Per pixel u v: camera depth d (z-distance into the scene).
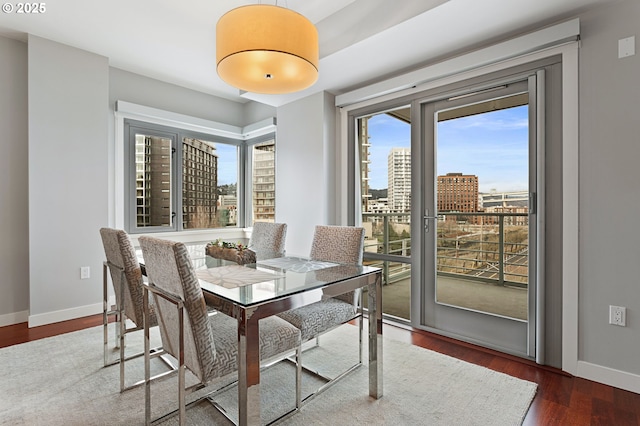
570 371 2.06
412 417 1.63
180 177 4.06
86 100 3.08
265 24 1.54
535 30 2.25
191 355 1.40
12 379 1.95
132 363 2.17
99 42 2.94
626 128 1.88
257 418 1.34
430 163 2.85
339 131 3.54
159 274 1.45
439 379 1.99
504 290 2.45
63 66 2.95
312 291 1.53
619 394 1.84
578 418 1.63
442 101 2.77
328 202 3.46
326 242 2.40
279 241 2.72
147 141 3.79
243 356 1.31
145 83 3.69
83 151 3.06
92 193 3.12
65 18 2.56
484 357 2.32
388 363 2.21
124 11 2.47
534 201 2.27
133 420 1.60
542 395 1.83
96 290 3.15
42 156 2.85
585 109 2.01
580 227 2.03
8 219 2.89
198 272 1.82
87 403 1.72
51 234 2.90
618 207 1.91
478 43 2.46
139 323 1.86
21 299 2.96
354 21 2.46
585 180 2.01
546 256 2.18
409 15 2.13
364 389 1.88
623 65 1.89
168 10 2.46
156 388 1.87
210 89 4.09
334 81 3.20
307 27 1.66
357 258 2.22
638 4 1.85
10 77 2.88
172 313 1.44
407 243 3.02
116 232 1.87
